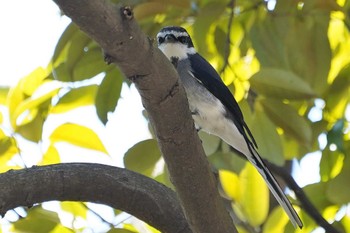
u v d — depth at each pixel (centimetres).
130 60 713
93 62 1077
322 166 1173
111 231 966
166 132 785
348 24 1128
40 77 1118
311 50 1092
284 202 1052
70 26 1051
